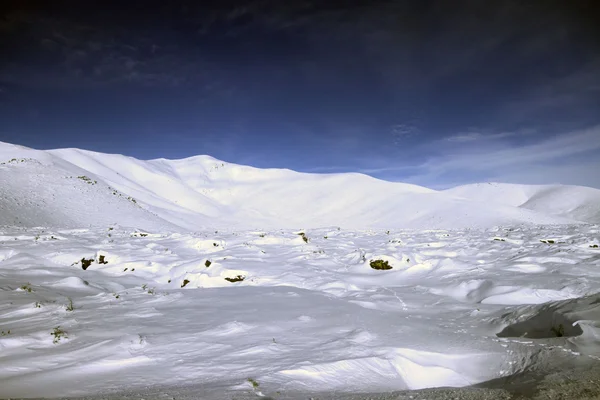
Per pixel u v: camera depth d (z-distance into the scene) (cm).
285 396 396
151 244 1989
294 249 1909
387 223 6469
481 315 820
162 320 766
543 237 2661
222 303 926
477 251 1906
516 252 1809
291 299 969
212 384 441
